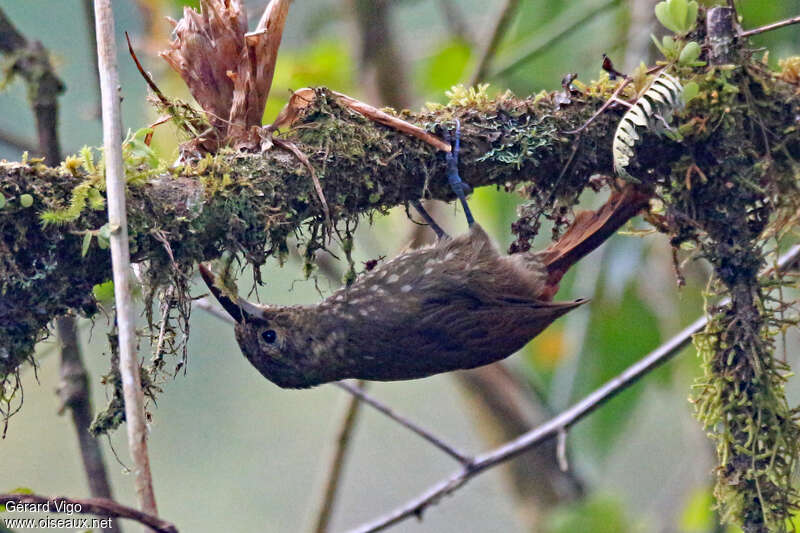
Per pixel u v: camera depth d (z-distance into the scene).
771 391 6.64
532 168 6.91
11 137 10.14
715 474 6.75
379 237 13.15
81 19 14.77
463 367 8.45
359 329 8.27
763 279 6.94
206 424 18.59
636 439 16.44
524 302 8.20
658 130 6.55
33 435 16.48
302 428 19.02
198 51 6.50
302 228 6.80
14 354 5.80
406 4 13.53
